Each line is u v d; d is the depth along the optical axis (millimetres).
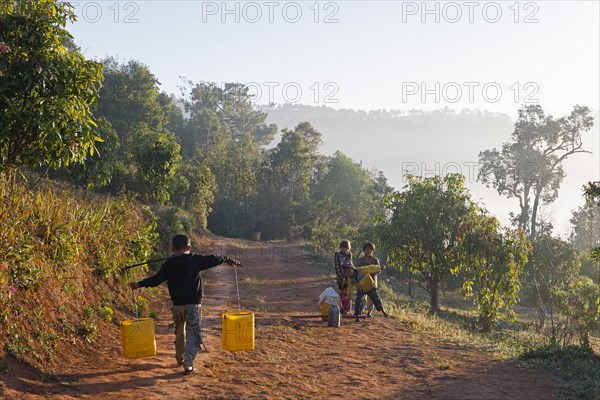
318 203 77500
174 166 35656
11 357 6945
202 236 40656
